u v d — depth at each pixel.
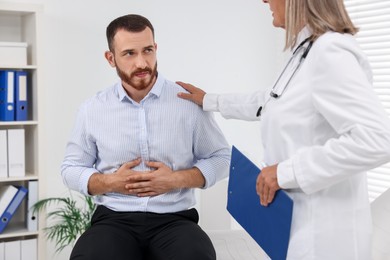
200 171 2.00
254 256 2.34
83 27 3.39
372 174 3.18
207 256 1.77
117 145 1.98
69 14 3.35
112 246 1.79
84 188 1.96
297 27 1.40
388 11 3.05
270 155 1.48
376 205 1.81
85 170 2.00
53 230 3.28
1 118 3.06
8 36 3.24
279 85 1.45
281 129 1.42
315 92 1.33
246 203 1.56
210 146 2.08
